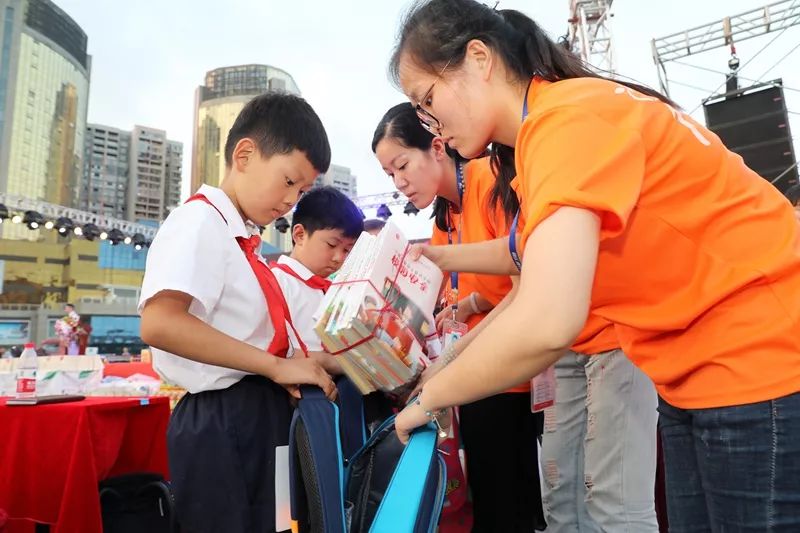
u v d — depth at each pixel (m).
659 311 0.69
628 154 0.58
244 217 1.23
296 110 1.21
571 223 0.54
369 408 1.21
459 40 0.74
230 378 1.06
